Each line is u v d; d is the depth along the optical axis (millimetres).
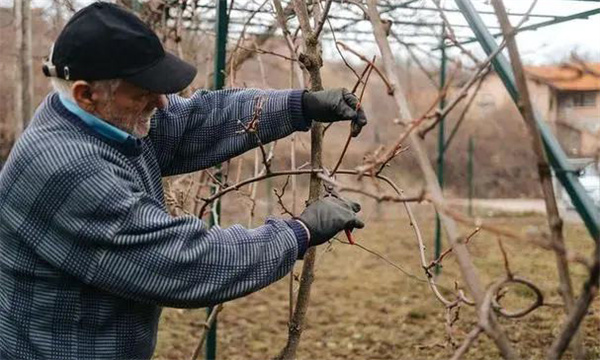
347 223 1686
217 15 3129
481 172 17672
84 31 1628
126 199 1591
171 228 1608
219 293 1612
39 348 1707
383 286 6656
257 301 6043
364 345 4801
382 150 1612
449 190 16672
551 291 5945
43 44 5680
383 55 1294
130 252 1592
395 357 4539
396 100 1256
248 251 1625
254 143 2010
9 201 1648
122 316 1751
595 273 982
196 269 1601
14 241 1689
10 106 6684
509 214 13172
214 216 3102
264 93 2025
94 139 1667
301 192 8898
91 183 1577
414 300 6027
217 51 3137
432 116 1165
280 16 2154
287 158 5371
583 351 1107
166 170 2082
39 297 1699
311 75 1956
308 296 2061
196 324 5273
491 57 1178
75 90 1653
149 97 1729
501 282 1130
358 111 1894
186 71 1740
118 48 1626
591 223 1392
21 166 1623
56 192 1585
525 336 4723
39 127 1676
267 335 5051
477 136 16531
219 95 2082
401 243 9492
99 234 1580
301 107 1939
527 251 8695
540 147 1078
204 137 2037
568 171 1442
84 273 1615
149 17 4508
